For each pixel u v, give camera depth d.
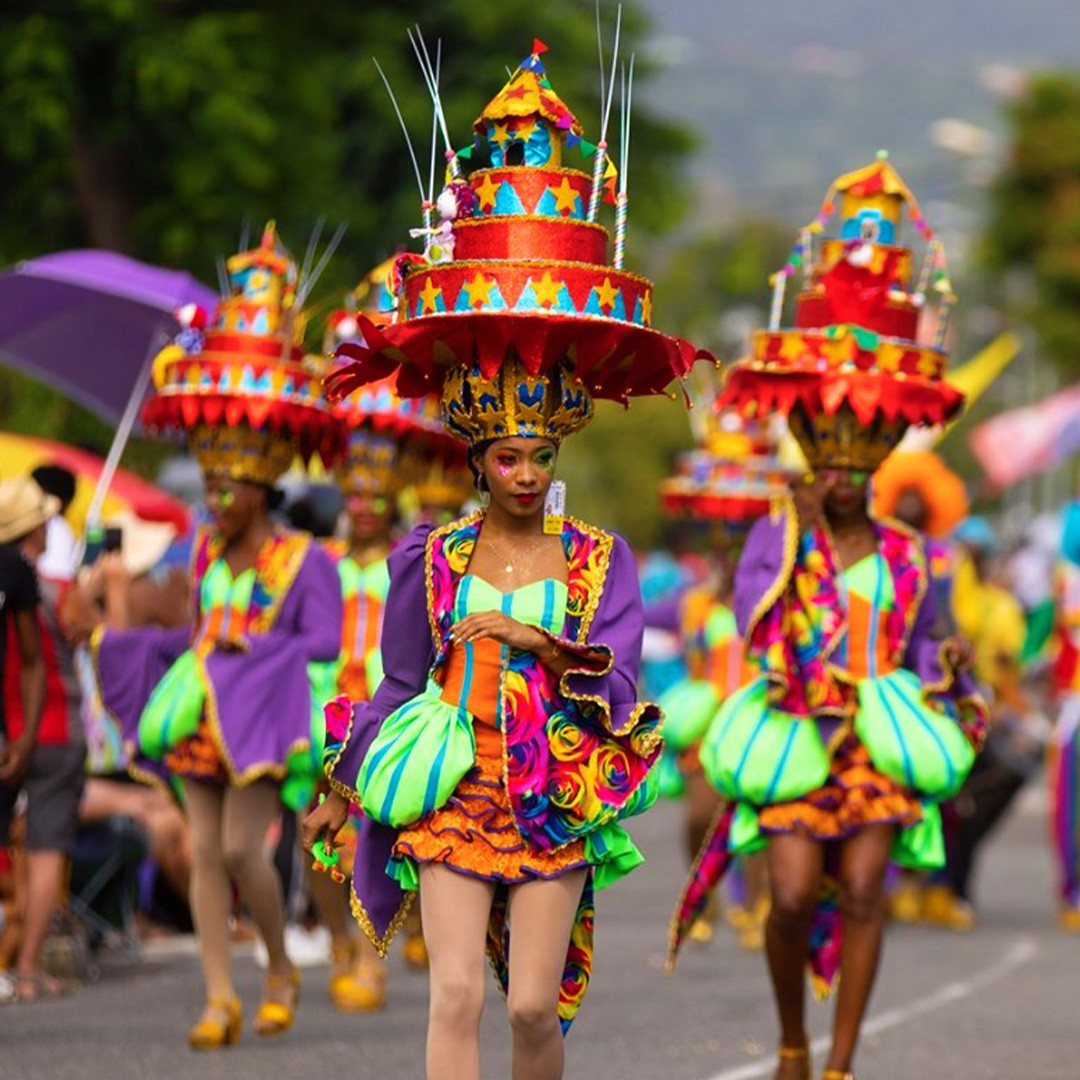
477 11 68.31
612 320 16.11
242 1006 27.62
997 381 152.00
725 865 22.75
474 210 16.56
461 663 16.36
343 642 29.75
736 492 36.00
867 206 22.95
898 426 22.62
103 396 40.09
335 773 16.64
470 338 16.30
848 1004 21.50
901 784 21.91
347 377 17.08
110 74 59.00
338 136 66.38
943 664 22.28
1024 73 139.88
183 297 36.19
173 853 33.22
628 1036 25.59
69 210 63.34
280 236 62.66
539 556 16.48
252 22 60.53
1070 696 38.97
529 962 15.94
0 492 28.17
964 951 34.78
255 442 25.31
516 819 15.94
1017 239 136.12
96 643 26.20
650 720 16.27
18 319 38.34
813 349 22.47
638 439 159.88
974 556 40.78
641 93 76.19
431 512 33.38
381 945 16.73
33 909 28.39
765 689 22.47
